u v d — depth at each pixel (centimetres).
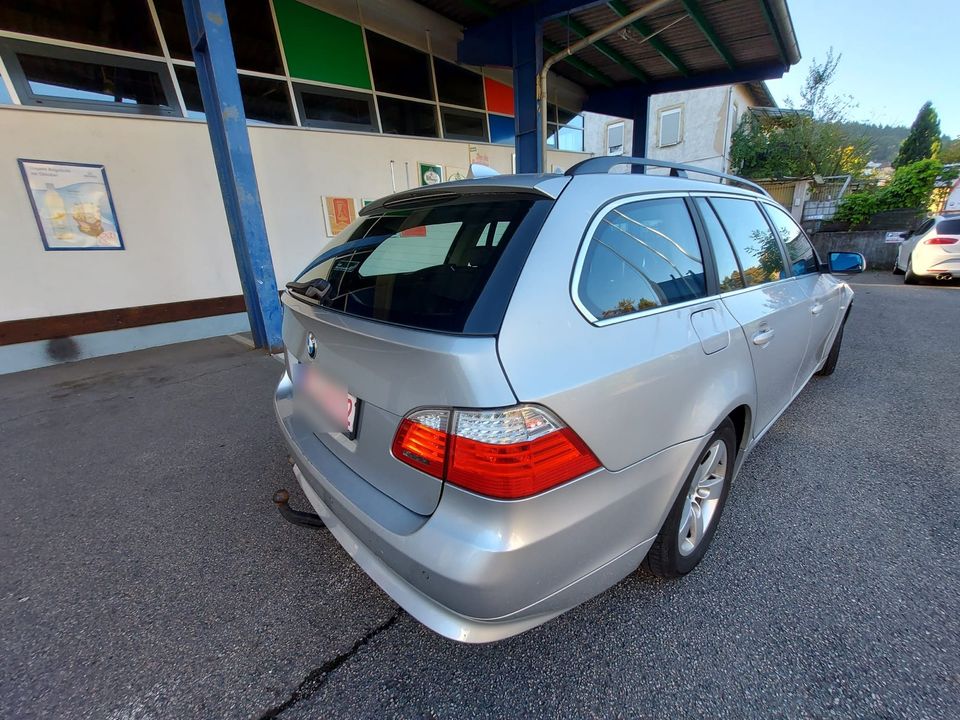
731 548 216
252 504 267
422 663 168
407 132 803
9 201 505
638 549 160
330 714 152
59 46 515
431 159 822
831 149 1698
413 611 139
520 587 127
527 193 158
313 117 693
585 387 132
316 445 188
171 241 607
